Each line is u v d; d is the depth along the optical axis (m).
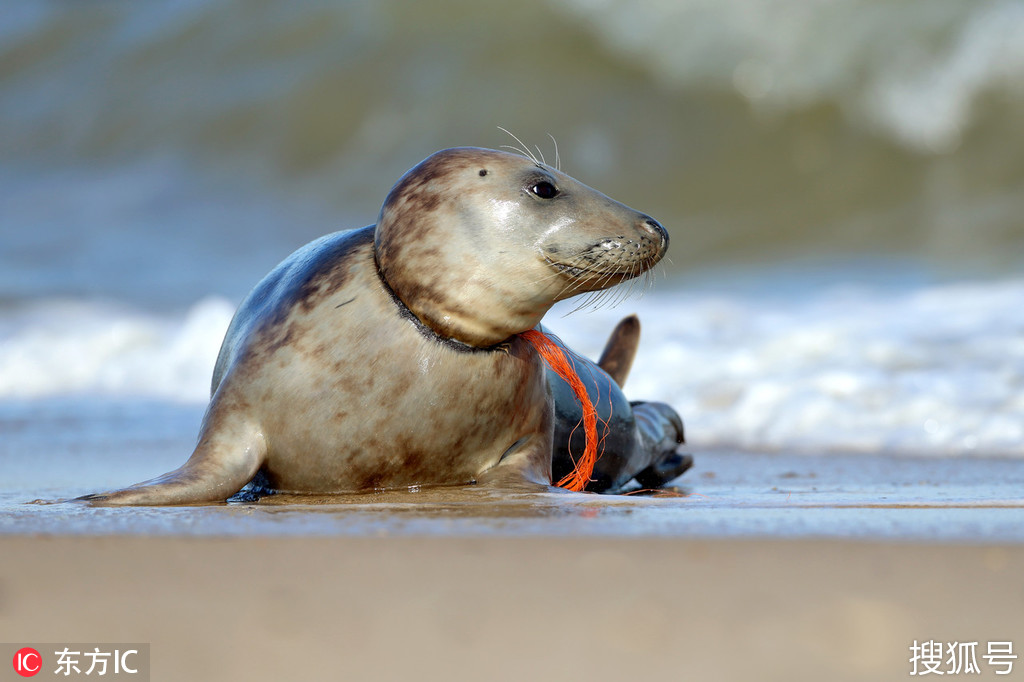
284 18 94.50
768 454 26.97
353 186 83.12
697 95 81.62
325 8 93.88
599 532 11.96
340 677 7.22
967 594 9.05
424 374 17.12
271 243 76.44
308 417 17.16
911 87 78.25
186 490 16.30
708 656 7.55
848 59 79.81
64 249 74.56
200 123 89.31
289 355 17.31
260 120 87.94
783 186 78.31
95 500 15.82
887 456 26.02
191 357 40.88
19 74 99.88
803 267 65.12
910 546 10.91
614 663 7.41
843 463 25.14
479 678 7.18
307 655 7.62
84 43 100.62
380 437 17.22
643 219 17.30
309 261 18.41
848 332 38.97
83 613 8.62
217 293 62.91
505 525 12.66
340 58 89.19
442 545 11.07
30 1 109.31
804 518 13.33
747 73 81.25
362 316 17.23
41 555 10.66
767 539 11.34
